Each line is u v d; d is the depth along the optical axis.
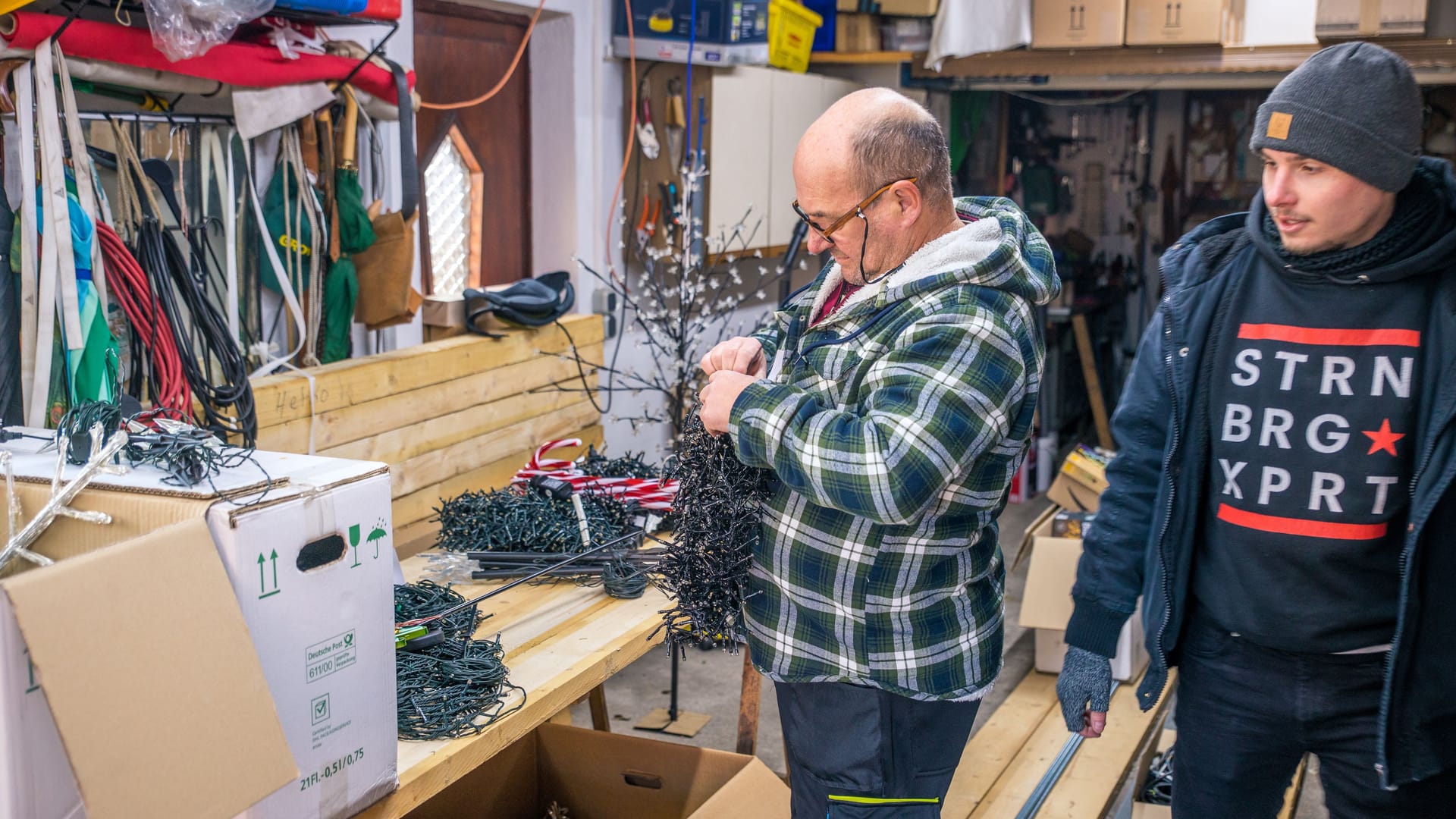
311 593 1.40
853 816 1.67
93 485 1.34
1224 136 7.43
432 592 2.17
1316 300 1.68
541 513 2.53
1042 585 3.88
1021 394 1.51
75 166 2.37
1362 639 1.68
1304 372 1.68
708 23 4.49
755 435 1.51
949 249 1.52
